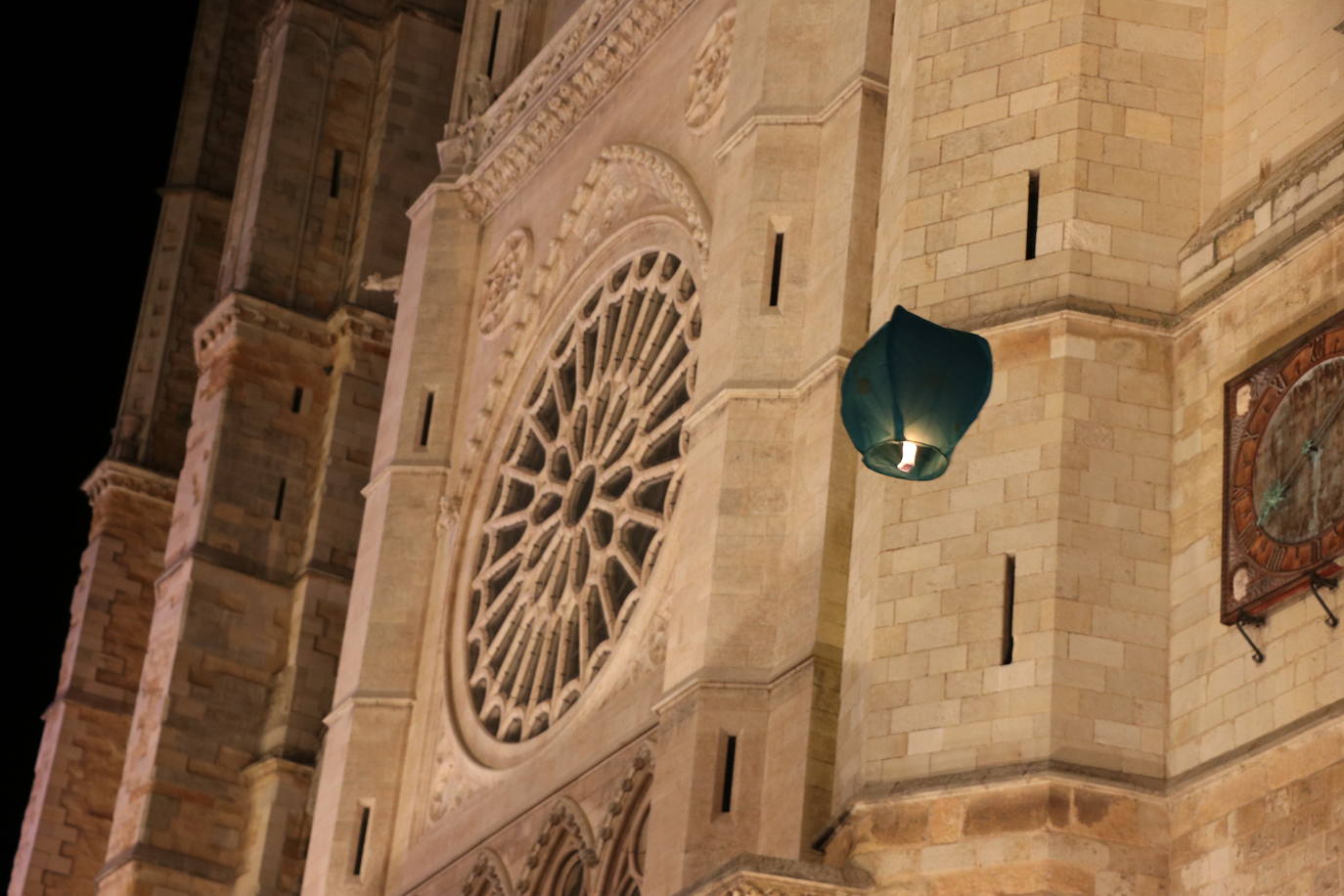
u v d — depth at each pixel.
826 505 39.97
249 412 63.69
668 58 53.19
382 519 55.97
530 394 54.91
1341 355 30.81
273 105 67.56
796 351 42.81
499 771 49.47
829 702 38.34
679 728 40.34
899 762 33.06
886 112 43.12
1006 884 31.41
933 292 35.66
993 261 35.34
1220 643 31.72
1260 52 35.03
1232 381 32.78
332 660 60.94
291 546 62.81
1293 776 29.86
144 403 71.62
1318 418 30.95
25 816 67.44
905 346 27.86
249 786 60.00
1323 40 33.72
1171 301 34.59
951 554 33.88
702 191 49.41
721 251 45.19
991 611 33.19
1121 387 34.03
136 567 70.00
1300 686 30.17
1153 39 36.03
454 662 53.22
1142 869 31.31
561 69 57.19
